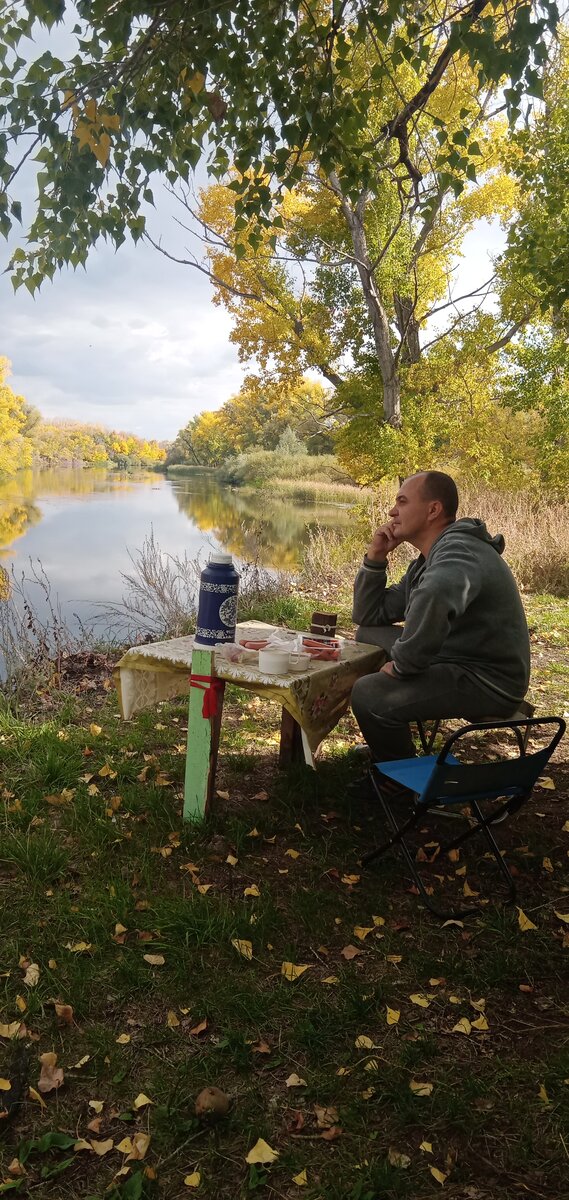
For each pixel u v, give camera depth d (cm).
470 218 1689
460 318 1650
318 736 380
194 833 372
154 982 278
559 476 1527
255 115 496
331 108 482
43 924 304
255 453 6444
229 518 2477
